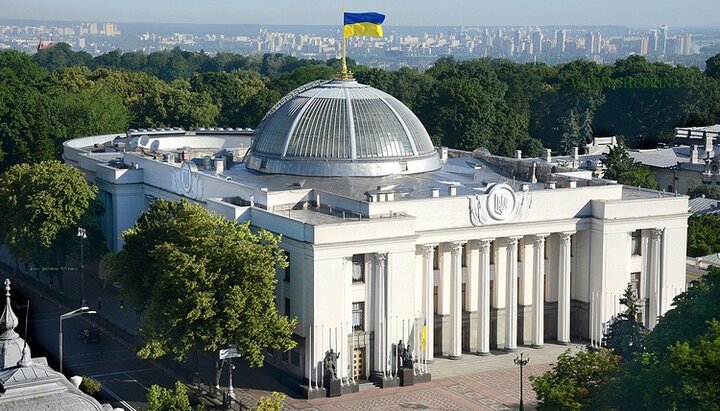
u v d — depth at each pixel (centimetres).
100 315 18825
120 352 16875
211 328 14525
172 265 14575
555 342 17800
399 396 15350
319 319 15438
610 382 11500
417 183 18050
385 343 15900
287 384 15612
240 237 15175
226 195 17938
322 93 18812
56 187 19725
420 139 19012
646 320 18062
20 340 7738
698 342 11619
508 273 17212
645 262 18000
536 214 17300
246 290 14588
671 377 10881
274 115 19088
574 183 18200
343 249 15512
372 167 18162
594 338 17650
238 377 15988
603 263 17500
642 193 18850
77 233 19675
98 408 7525
